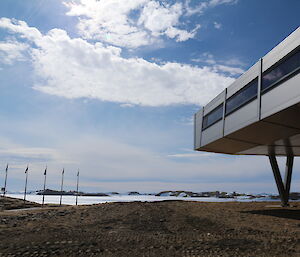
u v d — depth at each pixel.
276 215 21.02
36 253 10.74
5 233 14.45
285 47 16.88
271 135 22.56
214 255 10.25
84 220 19.02
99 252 10.98
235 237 13.38
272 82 17.69
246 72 21.00
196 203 31.17
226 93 23.92
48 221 18.72
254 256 9.98
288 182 30.23
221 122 24.22
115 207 24.89
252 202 34.84
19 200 58.50
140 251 11.07
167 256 10.25
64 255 10.58
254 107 19.34
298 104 15.53
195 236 13.92
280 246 11.26
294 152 30.50
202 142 28.48
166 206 26.12
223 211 23.22
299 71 15.48
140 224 17.41
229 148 29.27
